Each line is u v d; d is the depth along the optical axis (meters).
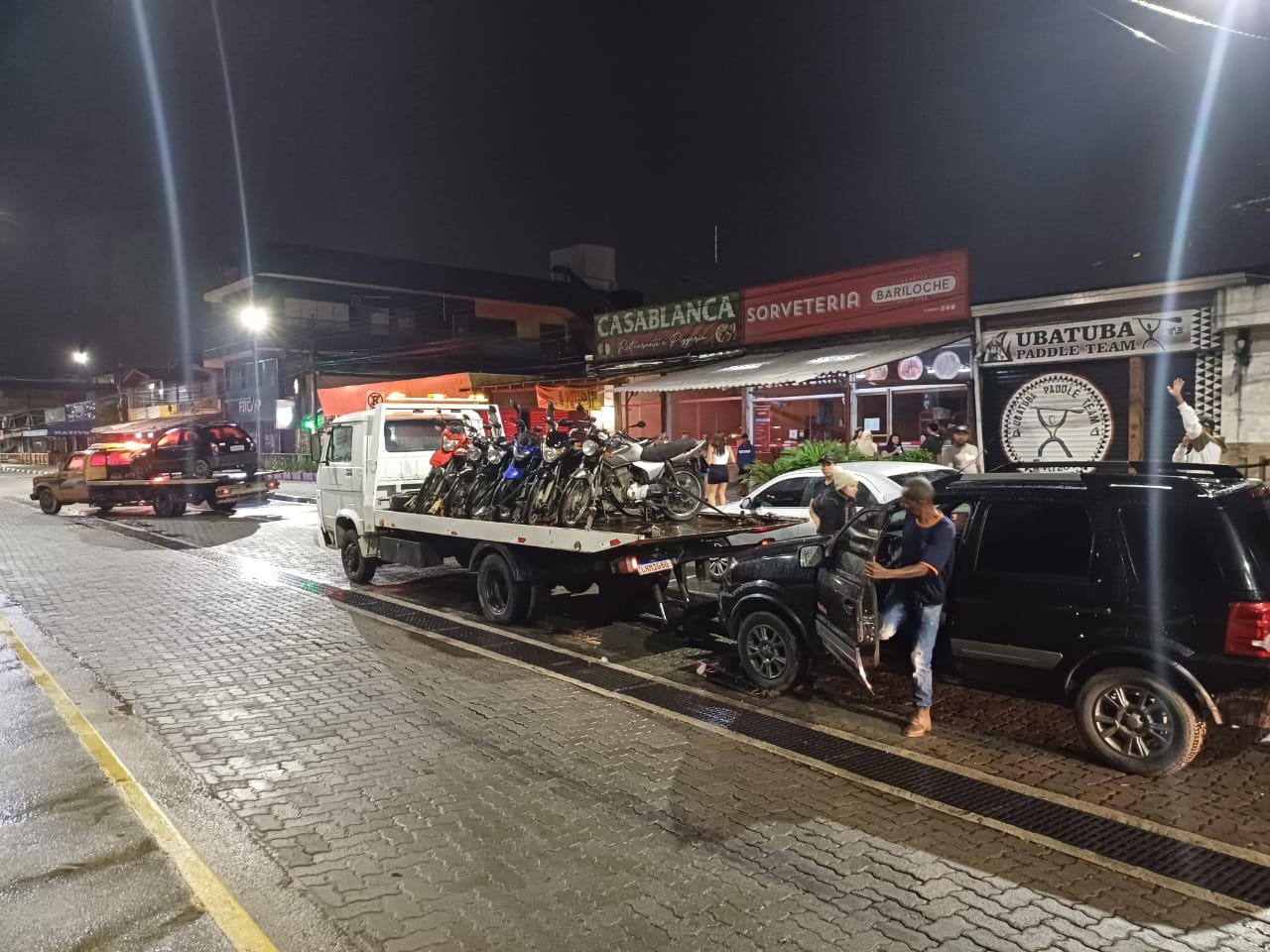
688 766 5.09
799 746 5.41
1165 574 4.80
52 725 5.76
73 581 11.72
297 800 4.61
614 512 8.45
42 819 4.32
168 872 3.79
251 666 7.30
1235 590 4.57
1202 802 4.55
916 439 16.12
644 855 3.99
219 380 45.44
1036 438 14.11
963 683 5.66
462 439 9.88
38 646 8.10
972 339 14.74
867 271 16.66
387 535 10.68
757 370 16.23
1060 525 5.26
